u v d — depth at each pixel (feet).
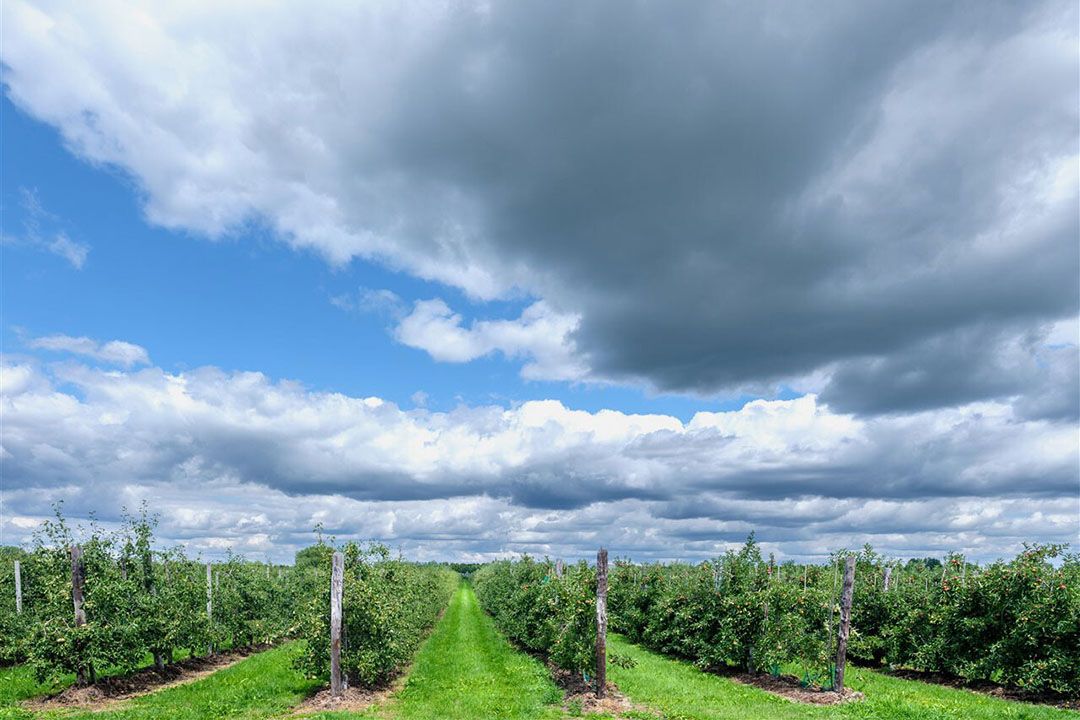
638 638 125.18
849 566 69.82
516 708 62.90
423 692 73.31
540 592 95.66
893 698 65.36
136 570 81.30
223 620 102.83
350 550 77.87
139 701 66.69
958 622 74.43
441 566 322.14
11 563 105.91
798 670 82.48
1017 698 66.08
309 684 77.36
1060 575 66.03
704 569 96.78
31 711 62.18
